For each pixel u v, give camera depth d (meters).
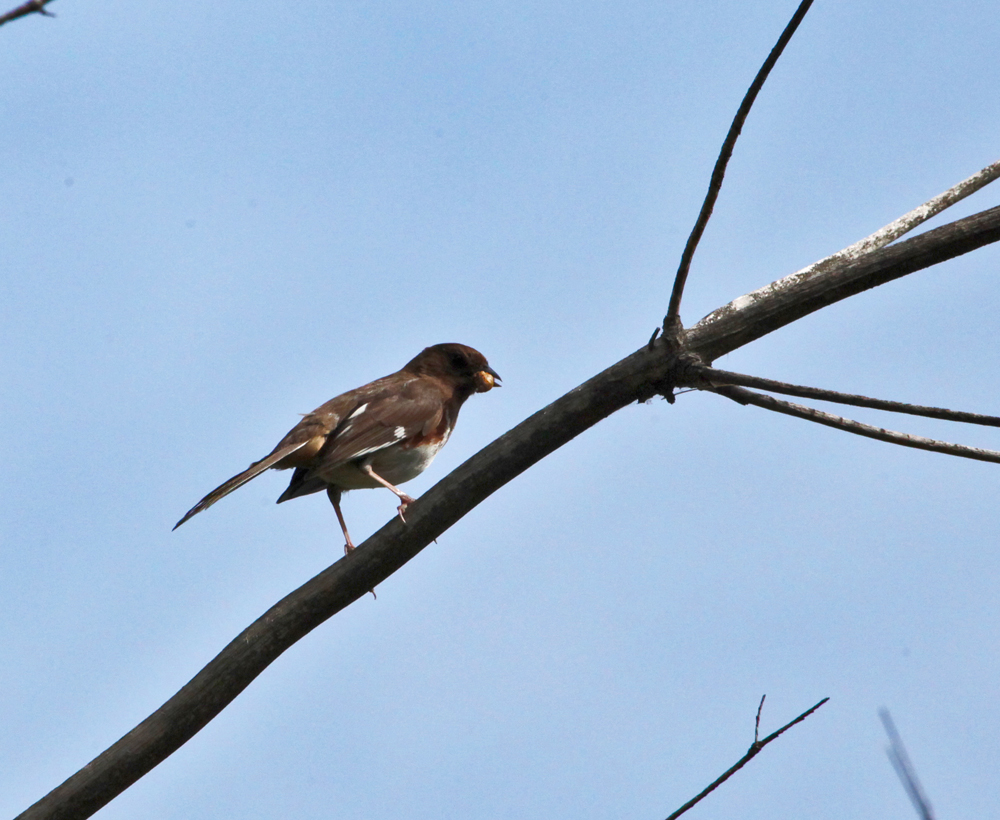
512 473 9.55
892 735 5.38
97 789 9.20
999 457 8.88
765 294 9.63
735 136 8.47
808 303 9.56
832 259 9.86
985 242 9.30
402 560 9.59
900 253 9.38
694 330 9.56
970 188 10.35
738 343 9.60
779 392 9.12
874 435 8.96
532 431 9.51
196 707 9.36
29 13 5.00
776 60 8.12
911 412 8.83
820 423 9.06
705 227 8.97
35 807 9.15
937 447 8.91
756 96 8.31
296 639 9.59
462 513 9.57
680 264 9.20
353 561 9.57
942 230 9.35
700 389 9.41
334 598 9.55
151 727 9.34
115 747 9.29
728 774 8.00
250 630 9.52
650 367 9.43
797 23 7.95
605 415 9.56
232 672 9.41
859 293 9.56
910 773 5.25
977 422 8.71
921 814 5.12
